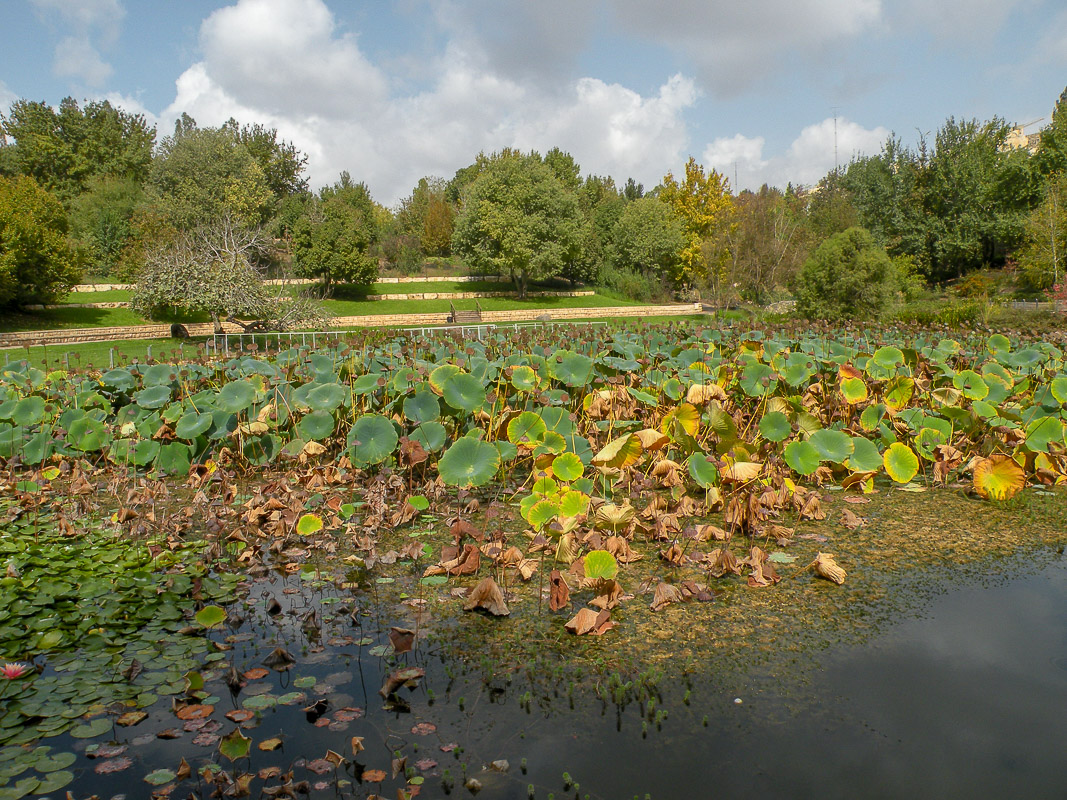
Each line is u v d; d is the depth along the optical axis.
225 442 7.49
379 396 8.09
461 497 6.24
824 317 30.89
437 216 61.78
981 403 7.06
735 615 4.10
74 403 8.58
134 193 48.16
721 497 5.73
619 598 4.25
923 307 32.31
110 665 3.57
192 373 9.27
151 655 3.69
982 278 37.28
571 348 10.93
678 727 3.07
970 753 2.89
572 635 3.90
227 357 12.05
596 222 60.16
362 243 43.56
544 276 48.56
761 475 6.17
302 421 7.07
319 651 3.74
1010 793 2.65
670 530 5.41
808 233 45.72
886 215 49.88
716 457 6.16
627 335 12.18
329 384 7.40
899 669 3.51
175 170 44.59
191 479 6.94
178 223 40.44
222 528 5.49
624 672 3.51
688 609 4.19
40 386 9.26
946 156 47.91
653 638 3.85
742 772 2.77
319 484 6.71
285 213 49.72
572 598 4.38
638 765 2.82
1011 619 4.01
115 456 7.33
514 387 7.84
